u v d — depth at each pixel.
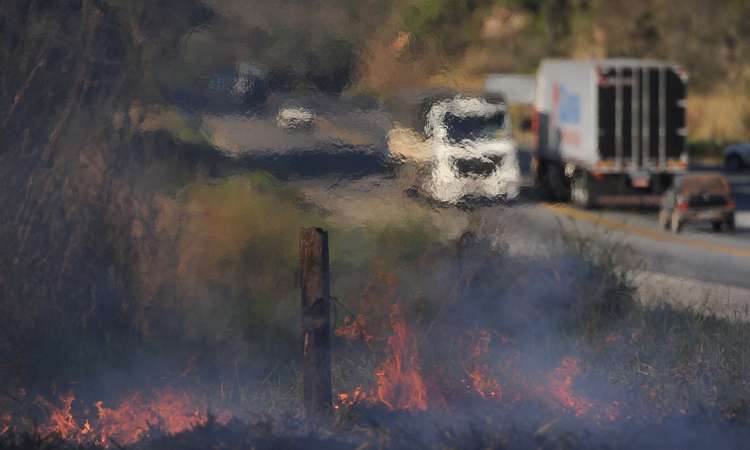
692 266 80.50
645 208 126.88
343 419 30.23
